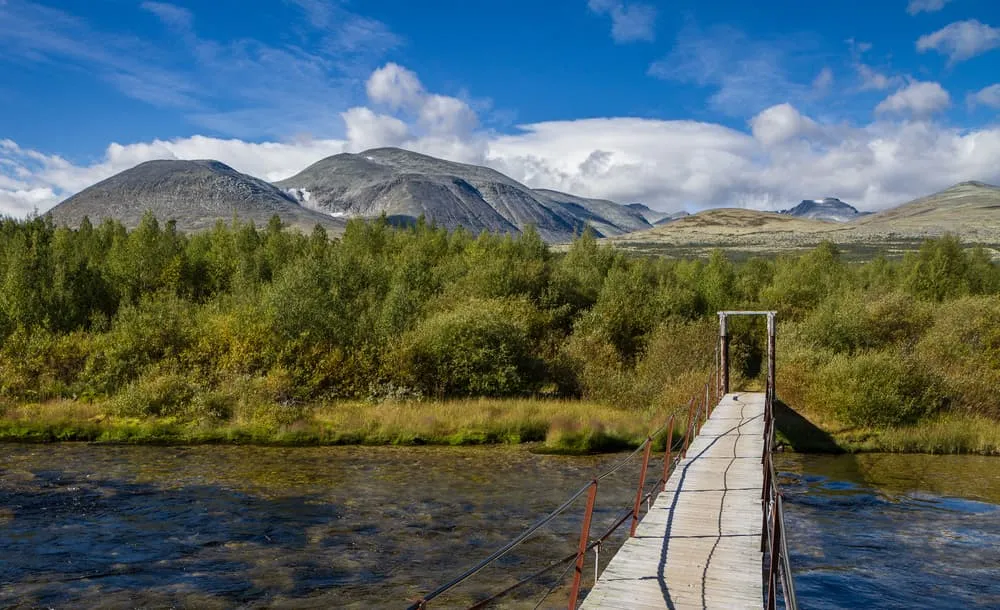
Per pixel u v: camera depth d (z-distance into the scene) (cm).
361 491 2052
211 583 1295
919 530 1780
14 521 1675
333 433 2922
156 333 3569
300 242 6544
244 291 4750
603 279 5944
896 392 3191
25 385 3262
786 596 597
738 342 4497
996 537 1720
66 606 1180
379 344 3691
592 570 1373
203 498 1933
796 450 2959
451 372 3600
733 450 2031
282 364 3475
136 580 1306
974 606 1285
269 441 2856
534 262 5538
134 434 2862
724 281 6191
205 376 3356
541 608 1170
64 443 2750
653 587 970
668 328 4428
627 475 2339
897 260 17312
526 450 2794
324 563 1415
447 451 2759
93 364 3431
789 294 5897
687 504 1428
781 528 664
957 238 6856
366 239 7081
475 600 1211
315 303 3784
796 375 3541
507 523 1728
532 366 3888
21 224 6378
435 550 1509
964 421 3173
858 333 4453
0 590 1245
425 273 5312
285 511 1811
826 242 7800
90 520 1698
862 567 1493
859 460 2775
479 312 3800
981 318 4031
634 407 3509
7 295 3859
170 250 5616
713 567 1054
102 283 4775
